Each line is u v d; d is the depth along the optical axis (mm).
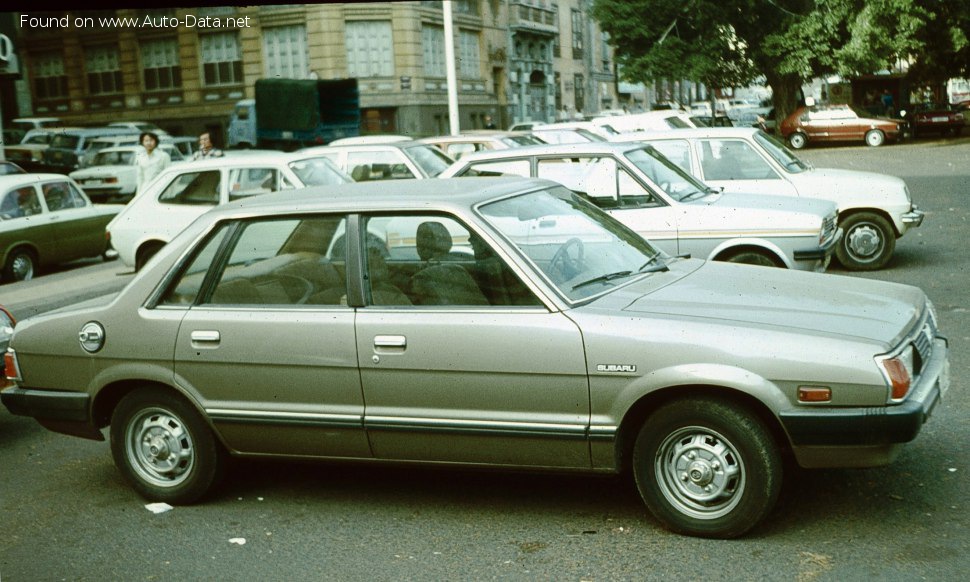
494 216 4707
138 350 5078
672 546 4316
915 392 4160
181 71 44438
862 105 47781
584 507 4867
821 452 4070
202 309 5023
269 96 28703
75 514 5227
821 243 8516
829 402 4035
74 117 46500
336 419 4742
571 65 61875
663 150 10898
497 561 4301
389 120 42875
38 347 5324
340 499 5211
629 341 4246
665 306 4422
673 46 39062
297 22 41938
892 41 35562
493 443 4520
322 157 13117
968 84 55500
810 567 4020
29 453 6441
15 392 5410
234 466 5844
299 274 4887
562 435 4379
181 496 5203
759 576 3967
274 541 4691
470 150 17797
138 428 5238
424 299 4645
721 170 10758
